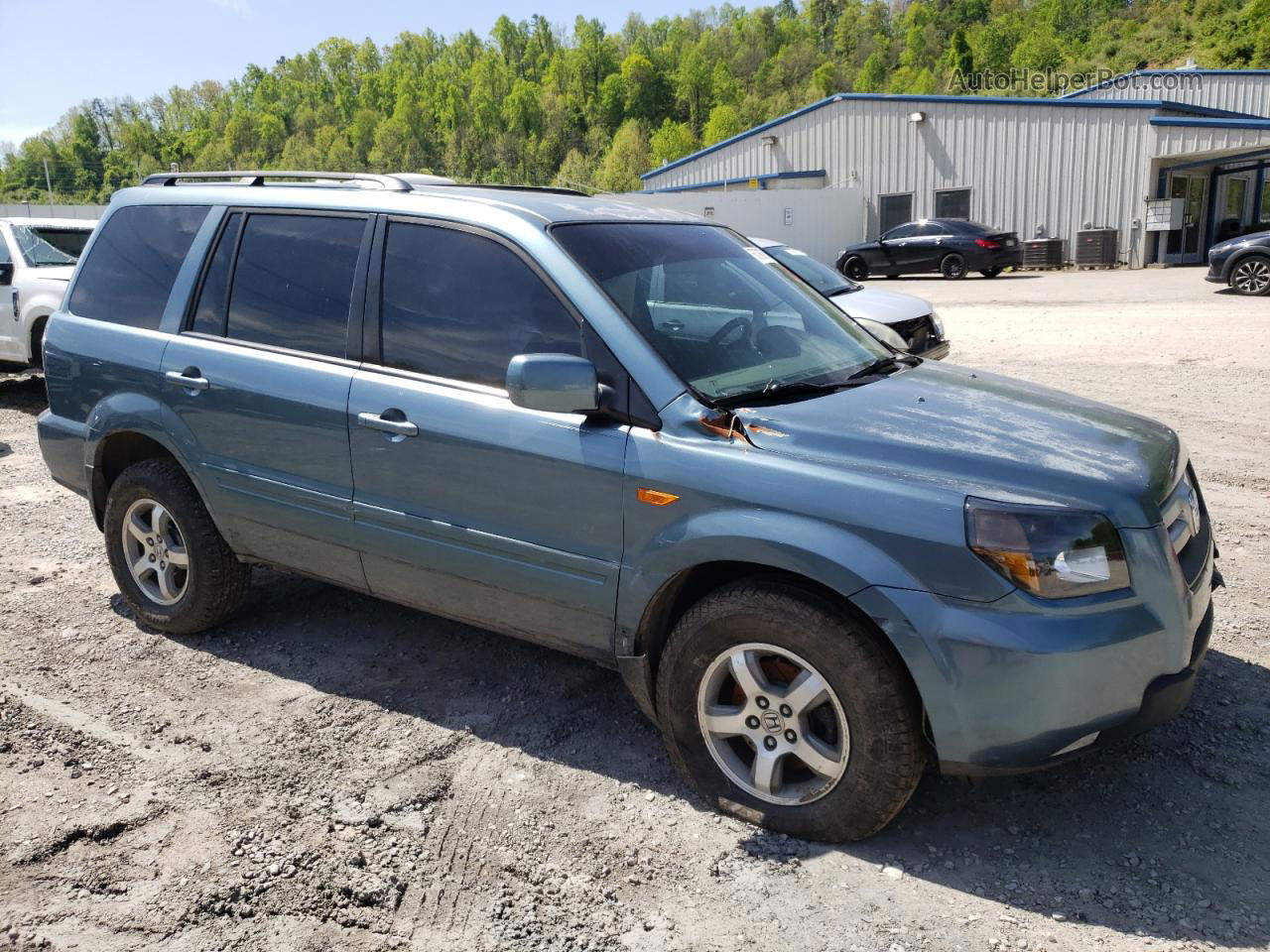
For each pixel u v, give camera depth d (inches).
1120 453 118.3
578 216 142.9
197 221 169.3
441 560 139.9
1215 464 274.8
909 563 105.5
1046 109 1059.9
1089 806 124.5
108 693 155.7
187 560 170.7
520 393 119.0
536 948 101.0
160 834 119.3
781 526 111.2
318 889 109.7
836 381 137.2
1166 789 127.7
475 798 127.8
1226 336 489.1
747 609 114.7
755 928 103.5
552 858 115.6
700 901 107.9
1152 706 107.8
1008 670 102.3
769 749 118.0
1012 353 470.6
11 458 321.1
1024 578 103.0
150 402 166.9
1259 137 944.9
